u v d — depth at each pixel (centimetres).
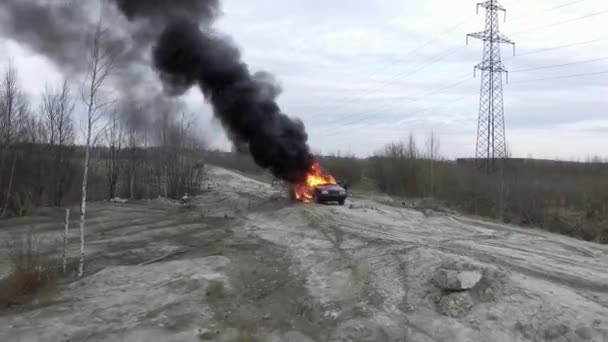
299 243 1467
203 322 802
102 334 743
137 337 731
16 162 2498
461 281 825
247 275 1114
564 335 689
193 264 1209
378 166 4175
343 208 2309
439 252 1066
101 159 3372
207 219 2189
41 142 2691
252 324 796
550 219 2058
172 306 877
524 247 1437
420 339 729
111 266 1199
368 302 876
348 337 745
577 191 2594
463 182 3142
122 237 1683
